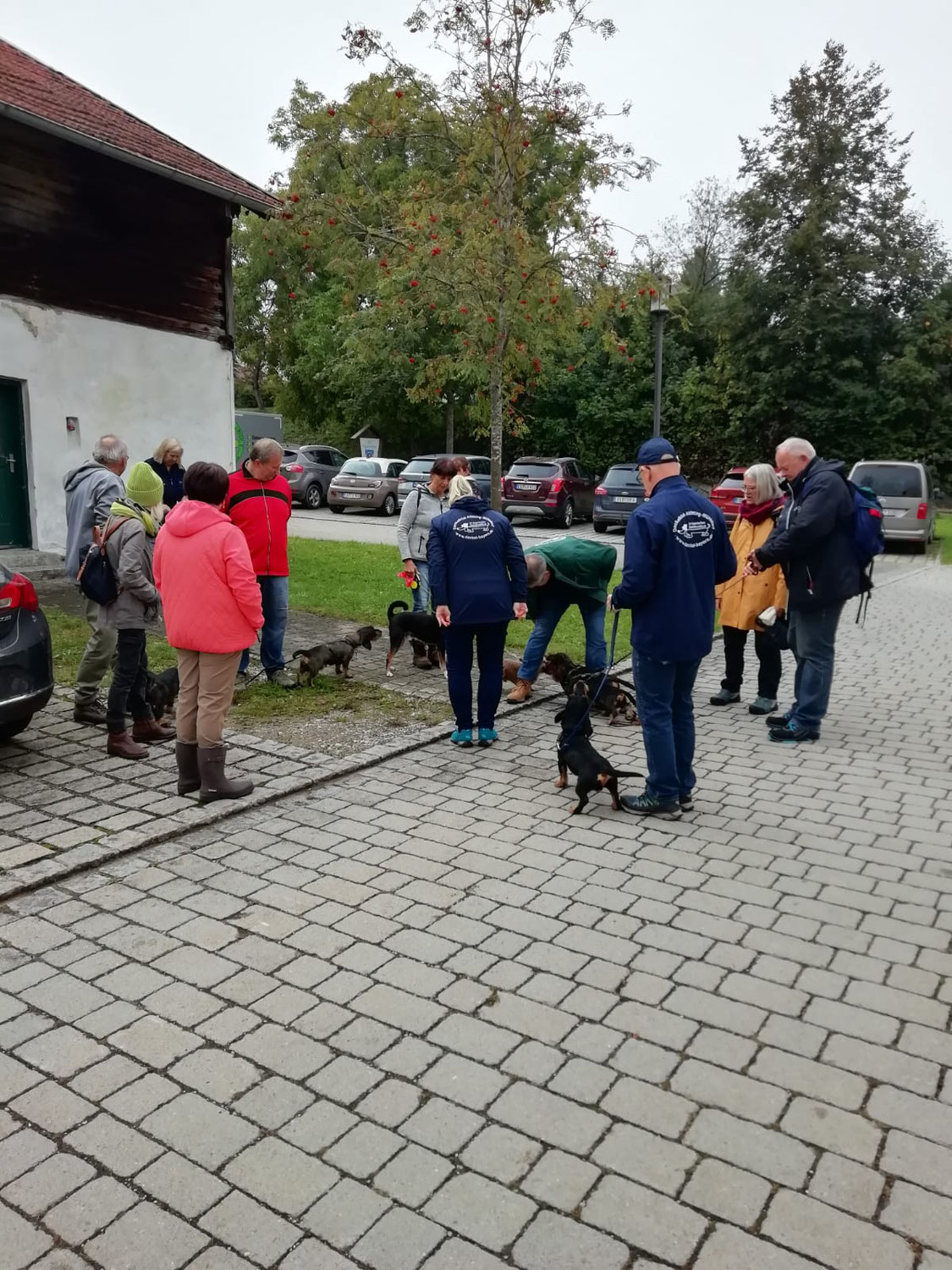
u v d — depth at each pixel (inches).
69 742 225.1
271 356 1550.2
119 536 203.0
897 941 141.1
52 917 144.9
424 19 413.1
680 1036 117.0
